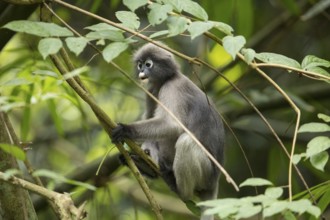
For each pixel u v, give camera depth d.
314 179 16.31
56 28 6.13
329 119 6.95
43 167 15.89
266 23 16.69
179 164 9.87
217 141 10.34
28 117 10.51
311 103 14.32
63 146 16.25
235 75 14.77
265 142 16.11
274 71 16.31
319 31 16.42
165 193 14.63
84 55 15.01
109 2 14.64
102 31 6.40
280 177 14.75
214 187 10.33
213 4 12.10
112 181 12.75
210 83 14.07
